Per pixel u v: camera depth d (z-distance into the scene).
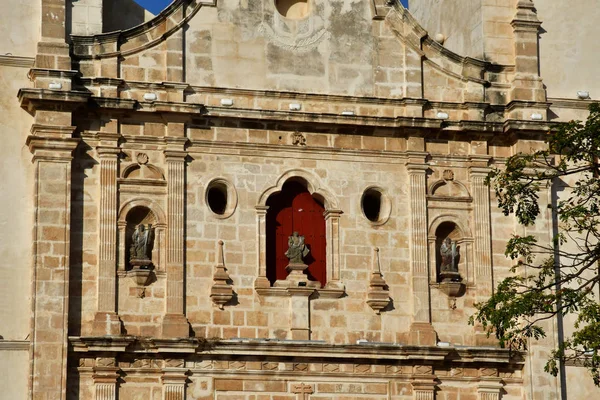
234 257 60.66
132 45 61.34
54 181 58.88
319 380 60.44
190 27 62.03
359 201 62.38
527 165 58.59
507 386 62.41
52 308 57.91
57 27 60.22
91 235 59.41
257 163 61.69
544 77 66.12
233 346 59.47
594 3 67.38
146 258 59.56
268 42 62.81
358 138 62.88
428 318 61.91
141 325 59.19
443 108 64.06
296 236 61.69
